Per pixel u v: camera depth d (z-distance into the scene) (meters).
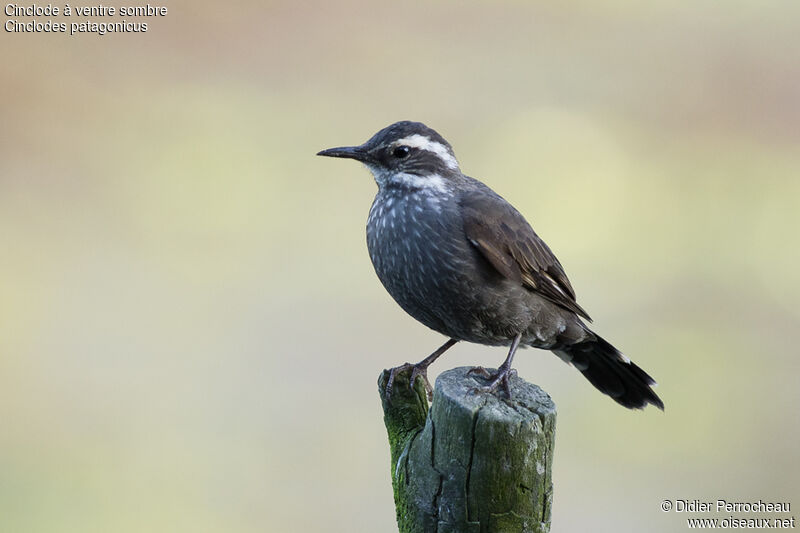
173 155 17.83
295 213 16.91
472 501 5.90
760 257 16.16
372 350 13.61
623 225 16.70
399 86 19.92
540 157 18.19
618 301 15.05
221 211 16.72
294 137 18.41
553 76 20.25
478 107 19.33
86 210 16.62
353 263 15.70
